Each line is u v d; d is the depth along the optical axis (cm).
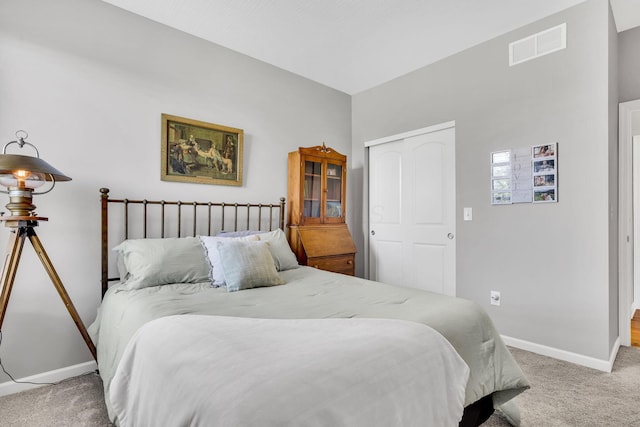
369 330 110
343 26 253
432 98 315
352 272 325
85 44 213
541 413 167
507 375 142
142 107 236
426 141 325
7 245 176
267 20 244
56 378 200
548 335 238
